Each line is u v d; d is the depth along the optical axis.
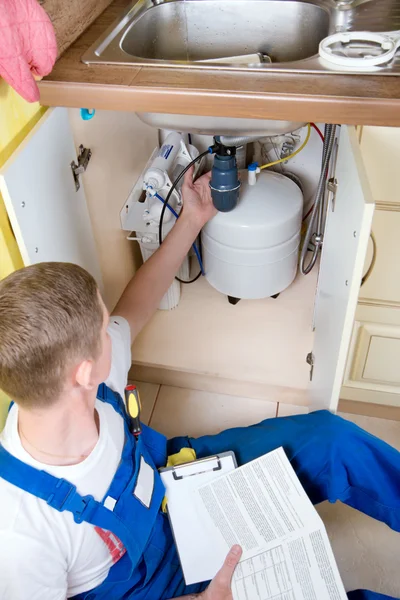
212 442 1.23
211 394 1.64
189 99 1.03
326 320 1.28
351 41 1.15
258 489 1.10
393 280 1.24
